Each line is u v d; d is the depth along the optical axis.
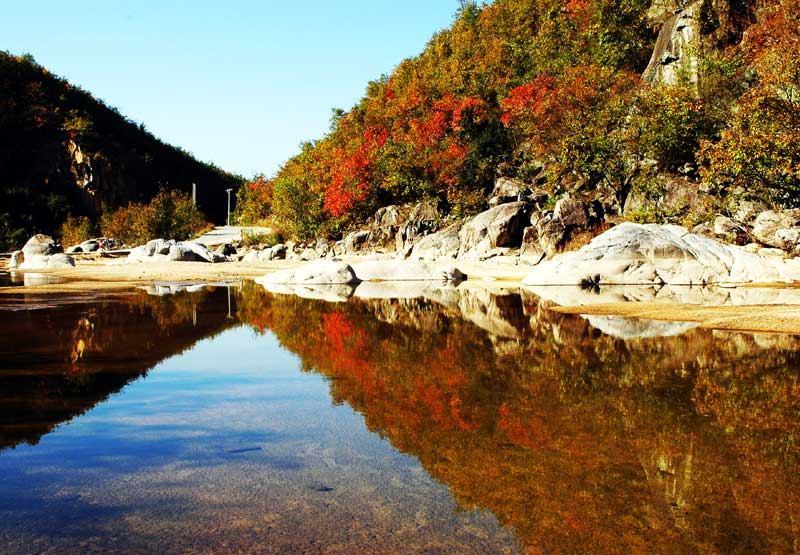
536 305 12.30
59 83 111.44
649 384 5.21
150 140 124.50
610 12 40.91
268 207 77.38
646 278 17.14
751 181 20.92
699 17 31.42
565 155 27.66
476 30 58.72
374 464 3.29
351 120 59.94
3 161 88.69
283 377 5.62
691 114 25.36
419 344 7.59
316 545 2.36
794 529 2.48
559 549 2.32
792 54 19.75
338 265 20.08
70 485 3.01
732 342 7.37
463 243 29.61
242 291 16.83
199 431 3.93
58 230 84.44
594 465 3.23
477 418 4.18
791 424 3.97
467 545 2.35
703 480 3.01
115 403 4.68
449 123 41.41
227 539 2.42
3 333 8.56
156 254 35.09
